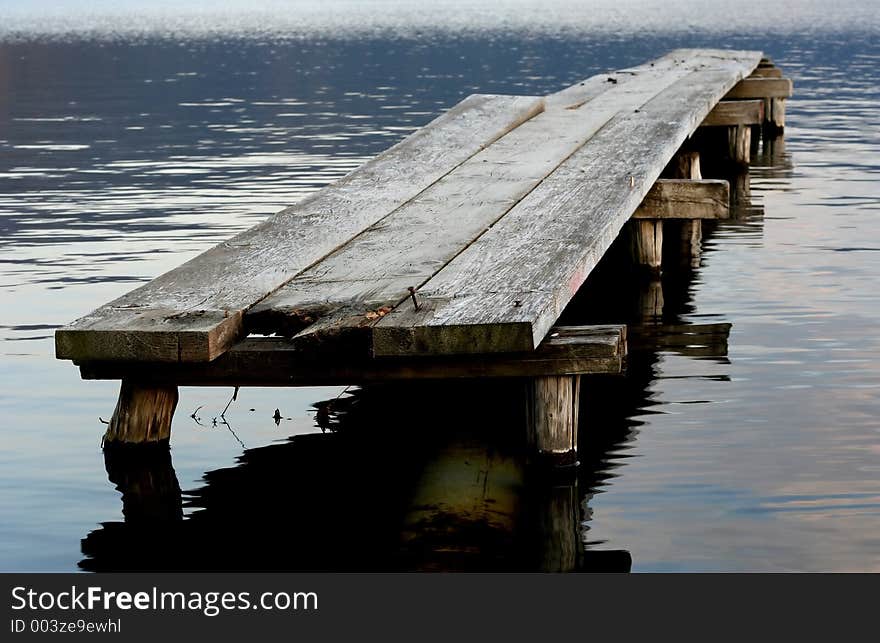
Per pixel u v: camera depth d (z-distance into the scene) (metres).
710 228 23.27
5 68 73.12
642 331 16.28
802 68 63.69
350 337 10.18
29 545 9.92
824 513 10.20
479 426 12.85
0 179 30.80
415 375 10.70
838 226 23.02
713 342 15.55
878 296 17.58
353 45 93.50
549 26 128.62
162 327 10.25
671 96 24.42
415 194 15.48
